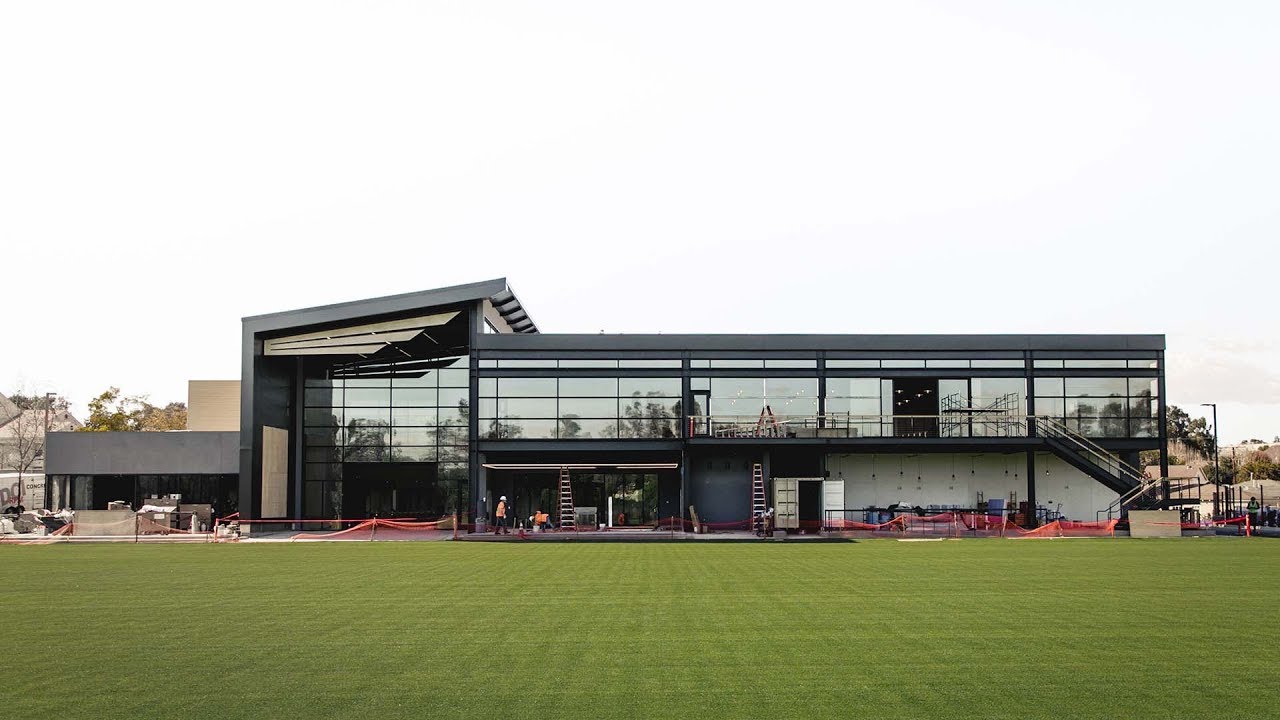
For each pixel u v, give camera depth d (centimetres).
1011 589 2042
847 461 4709
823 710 1045
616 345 4516
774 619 1627
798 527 4316
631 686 1146
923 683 1161
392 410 4828
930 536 4012
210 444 4750
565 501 4428
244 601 1875
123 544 3675
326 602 1855
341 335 4519
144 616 1683
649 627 1546
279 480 4666
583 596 1936
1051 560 2759
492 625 1570
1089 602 1838
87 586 2148
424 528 4688
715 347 4538
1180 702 1077
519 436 4462
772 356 4550
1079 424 4581
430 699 1090
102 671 1234
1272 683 1162
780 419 4512
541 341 4506
